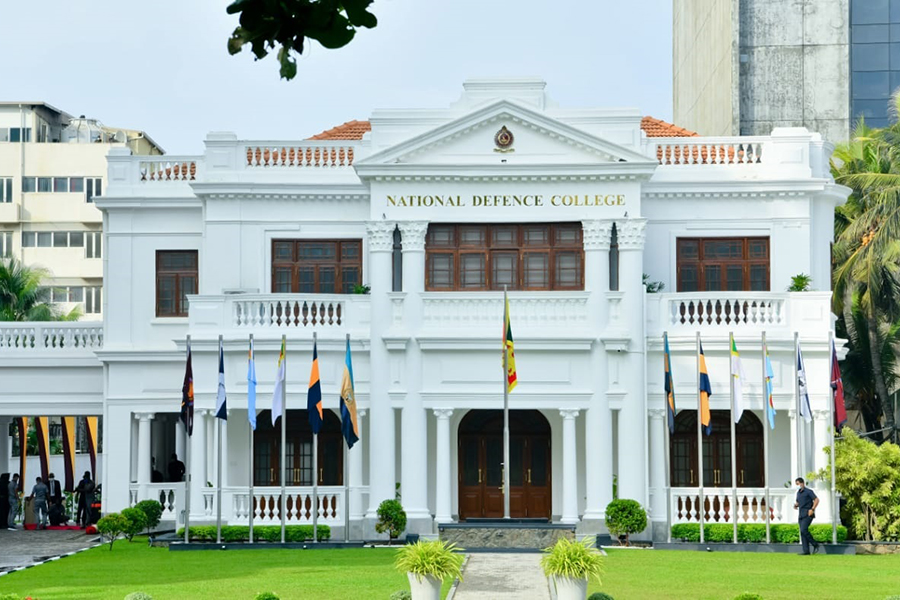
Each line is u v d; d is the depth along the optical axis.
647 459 39.59
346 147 42.84
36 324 45.50
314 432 37.41
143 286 43.81
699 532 37.91
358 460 39.84
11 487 48.28
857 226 50.84
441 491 39.41
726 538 37.84
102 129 97.75
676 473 41.81
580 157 40.12
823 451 38.94
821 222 42.66
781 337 39.59
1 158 89.50
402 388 39.88
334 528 39.41
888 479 37.94
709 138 42.19
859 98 66.94
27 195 89.56
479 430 41.72
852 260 50.41
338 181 42.31
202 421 40.78
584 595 23.23
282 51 6.74
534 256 40.62
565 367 39.72
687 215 42.12
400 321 40.00
